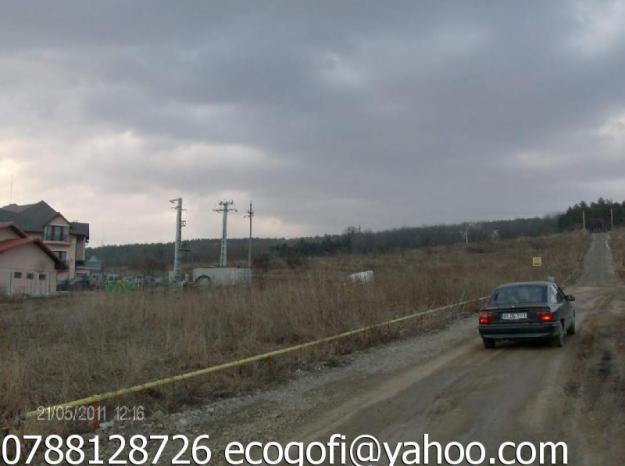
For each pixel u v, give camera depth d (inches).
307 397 346.6
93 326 575.5
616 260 3218.5
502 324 502.6
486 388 349.7
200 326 555.8
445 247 4274.1
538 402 309.1
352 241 4005.9
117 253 4591.5
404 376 400.2
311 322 585.6
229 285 787.4
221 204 2642.7
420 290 876.0
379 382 382.9
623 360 420.8
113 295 713.6
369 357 490.6
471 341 572.4
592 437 247.8
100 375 381.7
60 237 2532.0
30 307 970.7
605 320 716.7
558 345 508.7
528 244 4473.4
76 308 660.1
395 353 508.4
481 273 1250.0
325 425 283.6
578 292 1434.5
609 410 287.4
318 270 852.0
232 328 567.8
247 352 475.8
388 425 278.1
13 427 269.4
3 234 1898.4
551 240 4820.4
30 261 1907.0
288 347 505.7
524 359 452.1
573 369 399.9
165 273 2677.2
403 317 672.4
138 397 337.7
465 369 418.6
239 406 330.3
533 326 493.4
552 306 508.4
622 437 245.6
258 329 555.8
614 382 348.8
